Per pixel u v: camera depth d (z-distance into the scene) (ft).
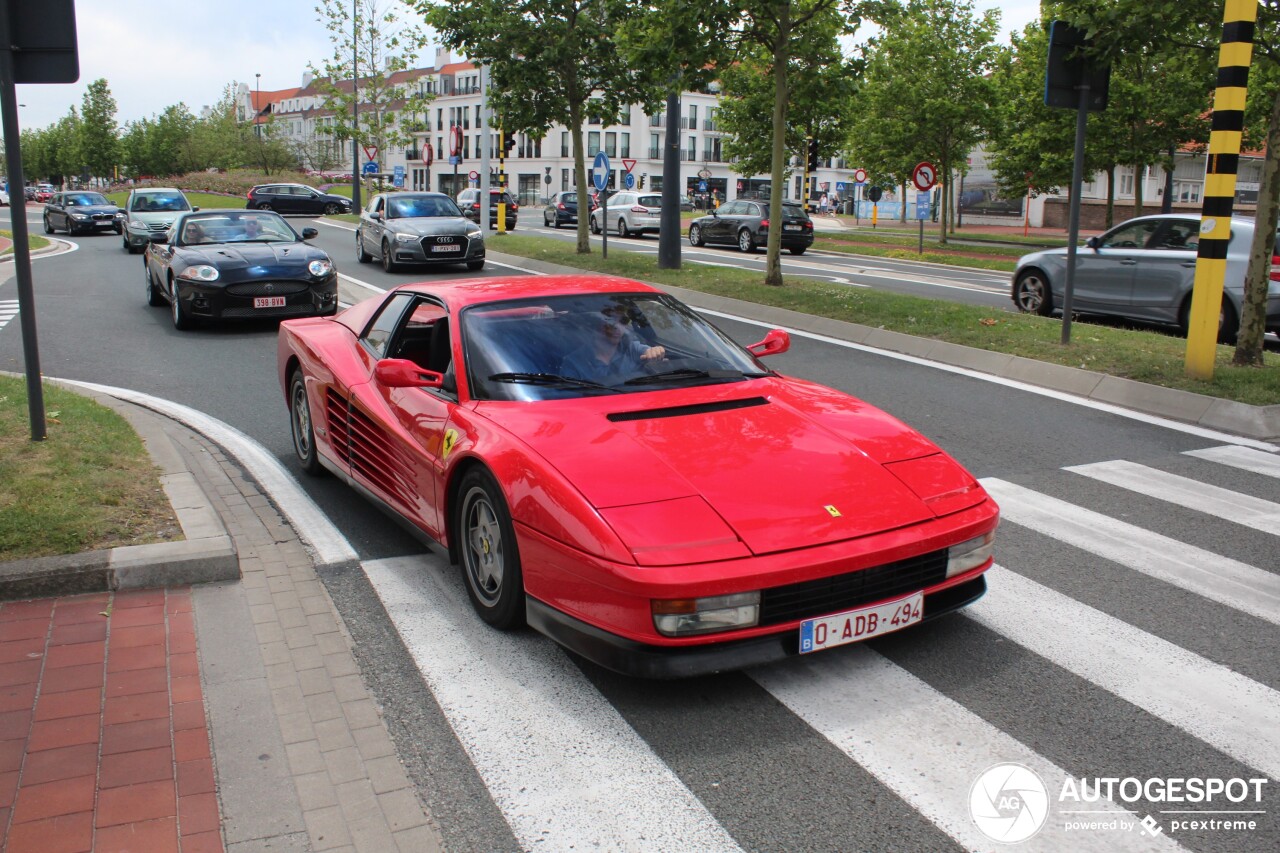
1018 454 23.13
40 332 39.75
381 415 16.34
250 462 21.93
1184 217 40.93
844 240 117.29
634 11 57.57
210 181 241.35
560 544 11.46
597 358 15.07
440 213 69.00
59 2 17.97
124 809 9.28
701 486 11.84
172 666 12.14
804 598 11.14
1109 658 12.76
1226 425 25.84
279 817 9.26
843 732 10.95
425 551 16.58
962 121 110.93
